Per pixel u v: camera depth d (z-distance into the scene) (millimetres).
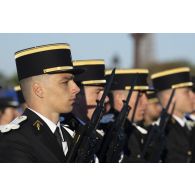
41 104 7480
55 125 7539
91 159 7766
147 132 11516
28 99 7555
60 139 7551
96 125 7867
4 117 12203
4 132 7301
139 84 11242
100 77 9562
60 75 7484
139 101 11320
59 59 7496
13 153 7188
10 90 13133
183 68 13461
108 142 9078
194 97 14898
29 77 7520
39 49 7496
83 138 7695
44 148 7336
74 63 9523
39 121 7438
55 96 7461
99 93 9578
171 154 12945
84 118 9383
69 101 7512
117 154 9156
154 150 11414
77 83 9406
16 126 7324
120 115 9219
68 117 8875
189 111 13469
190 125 13859
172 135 13055
